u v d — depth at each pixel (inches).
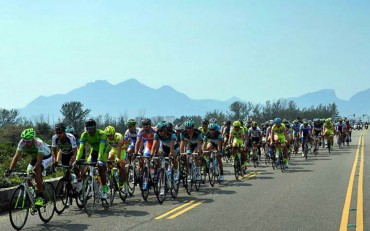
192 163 488.7
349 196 415.8
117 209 388.5
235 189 495.2
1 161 648.4
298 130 1044.5
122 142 445.7
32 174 332.5
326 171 643.5
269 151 802.8
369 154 939.3
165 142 452.1
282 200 404.8
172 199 437.7
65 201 379.6
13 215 311.3
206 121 629.6
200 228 302.5
